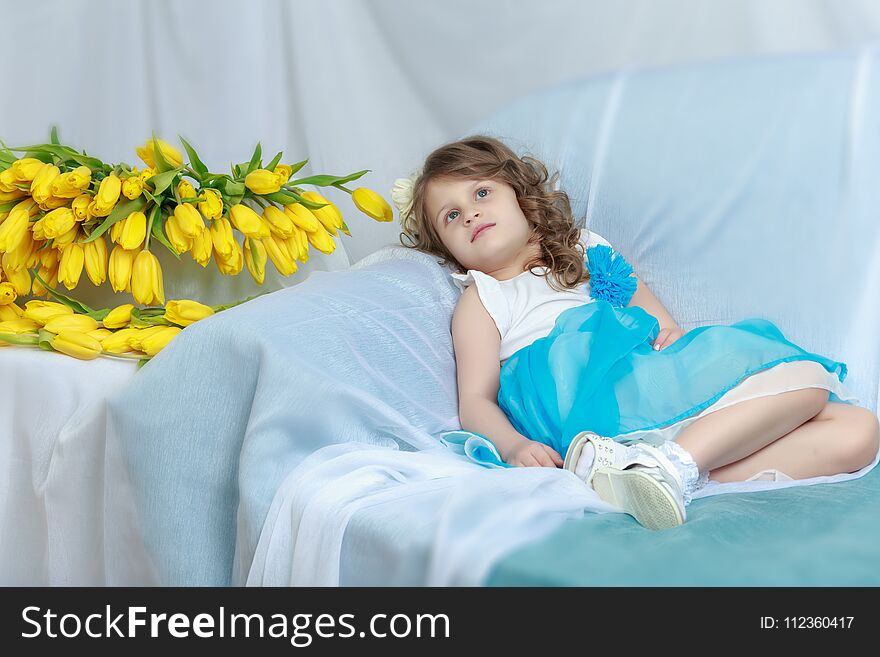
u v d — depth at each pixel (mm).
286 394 1055
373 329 1221
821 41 1627
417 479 1045
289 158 1955
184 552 1067
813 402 1117
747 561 813
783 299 1396
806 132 1436
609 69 1771
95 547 1149
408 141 1866
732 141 1485
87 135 1963
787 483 1081
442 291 1399
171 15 1940
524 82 1812
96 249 1336
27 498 1212
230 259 1370
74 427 1154
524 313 1375
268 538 1000
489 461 1166
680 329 1438
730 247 1450
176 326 1304
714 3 1689
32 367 1206
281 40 1931
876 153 1385
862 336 1327
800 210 1410
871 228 1361
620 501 1005
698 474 1062
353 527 937
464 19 1817
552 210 1486
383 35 1863
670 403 1157
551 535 885
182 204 1340
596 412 1175
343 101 1881
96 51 1950
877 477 1107
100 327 1334
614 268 1437
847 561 810
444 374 1308
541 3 1780
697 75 1562
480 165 1476
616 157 1558
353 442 1106
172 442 1077
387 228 1825
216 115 1950
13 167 1311
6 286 1344
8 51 1926
